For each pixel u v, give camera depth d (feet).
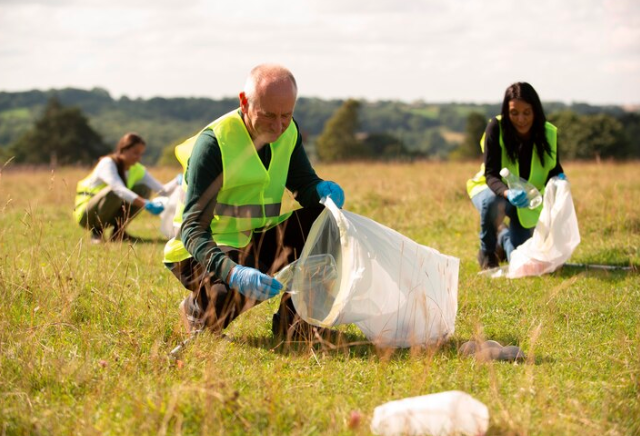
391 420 10.14
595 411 11.10
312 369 12.96
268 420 10.42
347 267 13.39
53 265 17.04
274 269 14.52
